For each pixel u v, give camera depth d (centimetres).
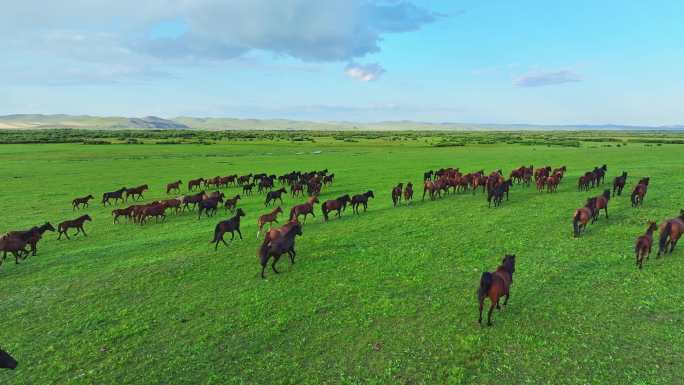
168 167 6362
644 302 1261
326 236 2264
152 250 2133
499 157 6969
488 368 995
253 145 11356
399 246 2008
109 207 3512
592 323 1167
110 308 1425
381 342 1133
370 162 6825
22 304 1477
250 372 1027
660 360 980
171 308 1405
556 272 1547
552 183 3234
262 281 1623
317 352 1101
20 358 1121
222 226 2109
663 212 2345
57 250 2212
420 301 1373
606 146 9225
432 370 999
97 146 10119
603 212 2467
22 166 6241
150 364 1077
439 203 3109
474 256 1802
